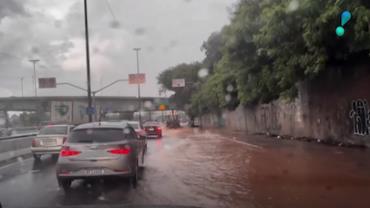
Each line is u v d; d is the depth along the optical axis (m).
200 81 74.19
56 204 8.70
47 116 80.69
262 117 35.69
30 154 21.45
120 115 108.31
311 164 13.90
